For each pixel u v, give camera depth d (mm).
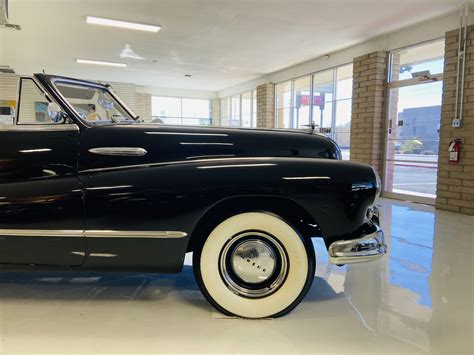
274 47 7234
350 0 4746
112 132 1963
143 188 1769
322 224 1771
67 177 1872
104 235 1771
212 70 9906
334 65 7684
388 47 6309
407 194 6074
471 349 1574
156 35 6484
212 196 1747
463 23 4809
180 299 2070
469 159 4781
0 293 2139
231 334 1681
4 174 1888
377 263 2756
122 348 1555
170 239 1773
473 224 4164
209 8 5090
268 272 1846
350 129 7125
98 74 10773
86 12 5324
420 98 5941
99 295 2119
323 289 2248
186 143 2010
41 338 1629
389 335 1688
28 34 6461
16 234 1786
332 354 1530
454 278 2434
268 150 2094
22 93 2020
